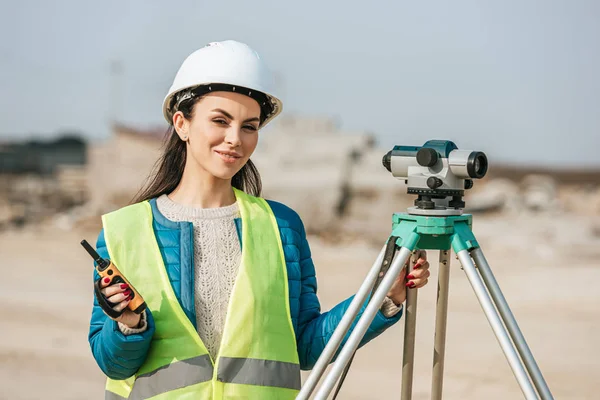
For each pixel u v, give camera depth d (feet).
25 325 31.48
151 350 8.57
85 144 203.82
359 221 72.69
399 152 8.89
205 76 8.69
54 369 25.13
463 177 8.73
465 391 22.79
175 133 9.53
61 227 74.49
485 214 79.66
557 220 72.23
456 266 46.11
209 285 8.81
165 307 8.57
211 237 9.02
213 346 8.68
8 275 44.34
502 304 8.28
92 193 88.94
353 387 23.11
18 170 155.02
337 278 44.27
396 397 22.22
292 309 9.09
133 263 8.73
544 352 27.25
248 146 8.90
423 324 31.01
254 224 9.16
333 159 74.84
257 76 8.77
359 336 8.25
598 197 99.30
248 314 8.64
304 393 8.33
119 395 8.91
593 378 24.21
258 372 8.57
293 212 9.67
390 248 8.59
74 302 36.50
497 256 51.72
